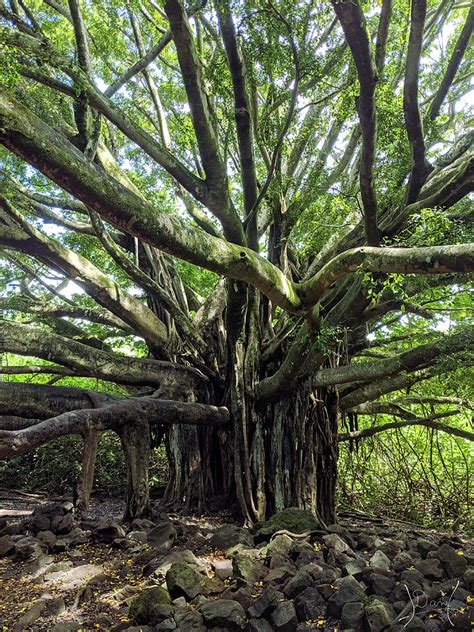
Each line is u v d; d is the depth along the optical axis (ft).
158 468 49.32
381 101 26.73
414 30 22.13
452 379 35.42
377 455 45.85
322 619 18.29
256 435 34.45
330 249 35.78
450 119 36.32
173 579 19.54
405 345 44.19
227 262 20.13
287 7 23.53
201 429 37.09
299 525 27.81
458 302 34.81
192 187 25.08
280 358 35.88
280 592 19.40
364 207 25.22
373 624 17.28
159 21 39.81
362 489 44.29
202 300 45.80
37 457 46.14
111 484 45.29
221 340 38.22
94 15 37.24
